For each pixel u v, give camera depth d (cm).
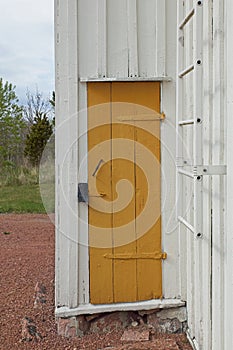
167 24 301
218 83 226
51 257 510
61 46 295
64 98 298
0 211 802
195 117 229
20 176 965
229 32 212
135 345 285
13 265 477
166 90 303
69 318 306
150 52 301
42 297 377
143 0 299
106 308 307
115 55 299
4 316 339
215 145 232
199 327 268
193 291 289
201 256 265
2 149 1221
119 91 301
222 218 224
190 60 273
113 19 297
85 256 308
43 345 292
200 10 227
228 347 217
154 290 312
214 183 235
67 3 292
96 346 290
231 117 210
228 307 217
